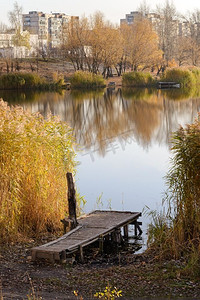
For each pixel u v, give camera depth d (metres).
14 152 9.06
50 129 10.34
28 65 60.59
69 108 33.62
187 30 84.25
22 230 9.06
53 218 9.52
